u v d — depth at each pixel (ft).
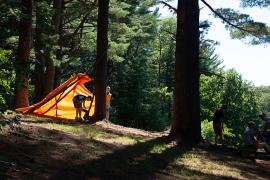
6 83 21.06
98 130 49.98
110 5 110.63
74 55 113.50
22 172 24.79
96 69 63.93
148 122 173.37
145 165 33.94
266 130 56.80
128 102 169.89
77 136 41.93
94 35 111.14
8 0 43.21
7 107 22.07
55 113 64.90
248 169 40.57
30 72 21.80
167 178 31.01
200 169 36.81
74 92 68.13
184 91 53.01
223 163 41.47
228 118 207.41
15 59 21.77
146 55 204.33
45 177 24.97
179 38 53.78
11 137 33.47
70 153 32.76
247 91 223.51
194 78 53.26
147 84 175.52
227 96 209.97
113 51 116.98
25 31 59.88
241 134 204.03
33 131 38.81
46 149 32.24
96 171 28.76
